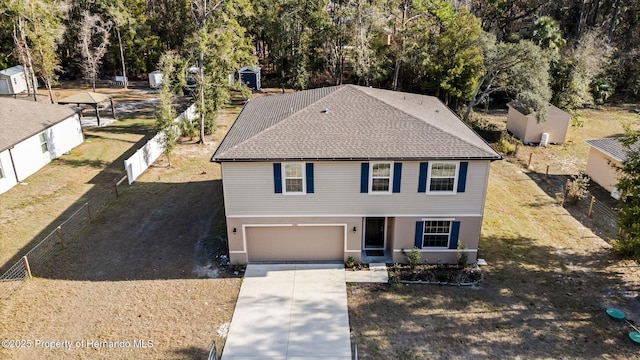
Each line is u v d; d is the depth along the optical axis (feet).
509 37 157.99
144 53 185.47
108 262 64.03
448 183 59.82
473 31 125.39
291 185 59.98
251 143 60.03
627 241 60.08
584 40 146.30
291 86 170.30
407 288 58.85
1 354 47.26
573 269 63.52
